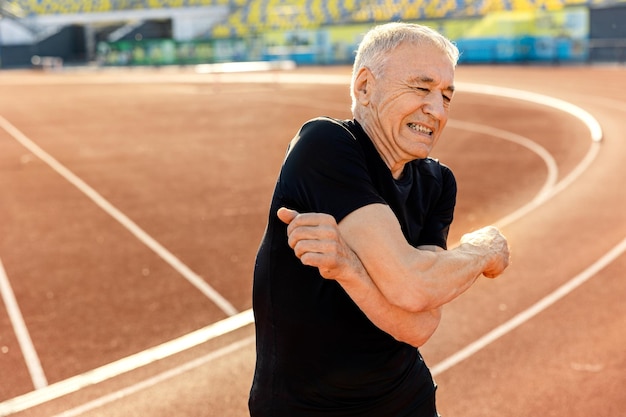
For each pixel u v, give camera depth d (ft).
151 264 25.58
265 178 41.42
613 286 22.16
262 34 145.48
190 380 16.44
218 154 49.83
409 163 6.30
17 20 170.81
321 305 5.81
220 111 75.97
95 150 52.42
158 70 147.33
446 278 5.42
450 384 16.03
